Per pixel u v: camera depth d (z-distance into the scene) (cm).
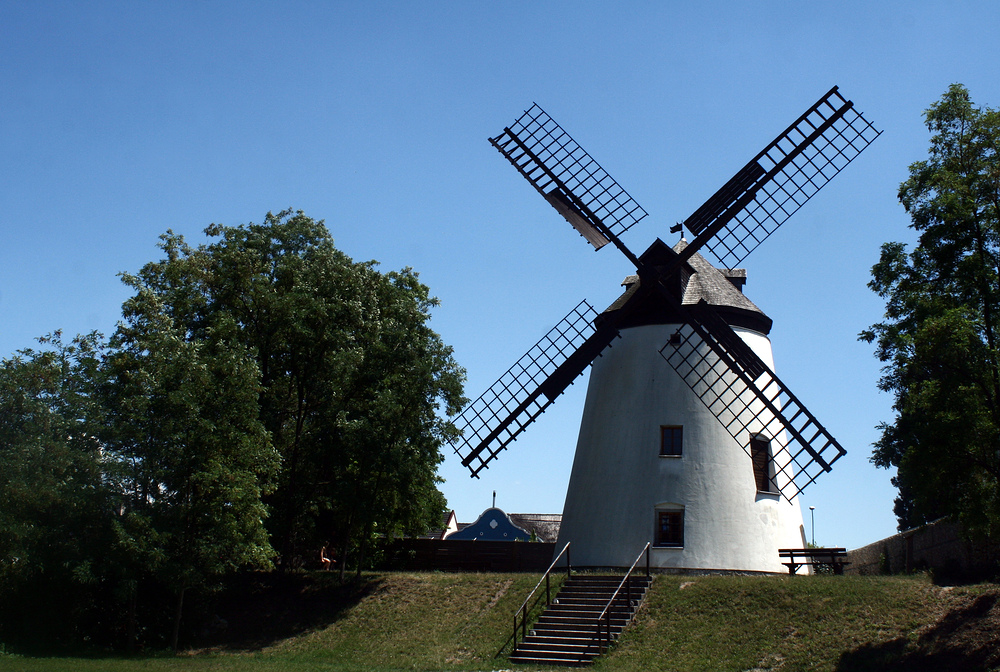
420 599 2936
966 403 1942
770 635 2286
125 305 2906
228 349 2909
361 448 3172
